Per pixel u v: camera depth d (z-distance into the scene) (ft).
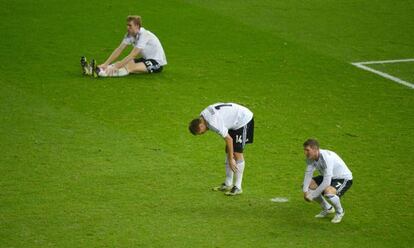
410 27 223.10
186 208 110.11
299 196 115.44
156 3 240.94
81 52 192.03
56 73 175.01
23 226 103.35
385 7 243.40
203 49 198.90
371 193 116.57
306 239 100.53
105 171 123.65
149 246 98.02
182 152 133.39
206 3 243.19
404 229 104.06
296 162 129.80
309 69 185.26
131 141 137.39
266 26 220.64
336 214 105.81
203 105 157.48
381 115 154.71
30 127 142.82
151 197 113.80
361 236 101.71
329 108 158.30
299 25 222.69
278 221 106.22
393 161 130.31
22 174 121.39
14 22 215.51
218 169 126.11
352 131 145.28
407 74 183.11
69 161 127.44
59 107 153.69
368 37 213.05
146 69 175.22
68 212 107.96
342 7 242.99
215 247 97.91
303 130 145.48
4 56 186.19
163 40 205.26
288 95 165.68
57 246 97.71
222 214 108.27
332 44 205.98
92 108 153.69
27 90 162.91
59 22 217.77
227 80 174.70
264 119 150.92
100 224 104.32
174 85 169.78
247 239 100.27
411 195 115.96
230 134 114.32
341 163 105.60
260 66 186.19
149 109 154.40
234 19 226.58
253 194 115.96
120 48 174.29
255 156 132.16
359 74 182.60
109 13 228.43
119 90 165.07
